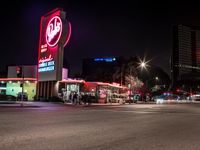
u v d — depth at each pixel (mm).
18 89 64125
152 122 17125
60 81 55875
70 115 21188
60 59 52750
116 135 11000
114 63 141500
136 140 9883
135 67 89312
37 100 56312
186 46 199625
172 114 26359
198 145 9195
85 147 8305
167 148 8539
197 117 22797
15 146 8234
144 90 90875
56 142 9016
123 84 83250
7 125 13430
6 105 34219
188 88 161500
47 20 56125
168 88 131500
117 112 27188
